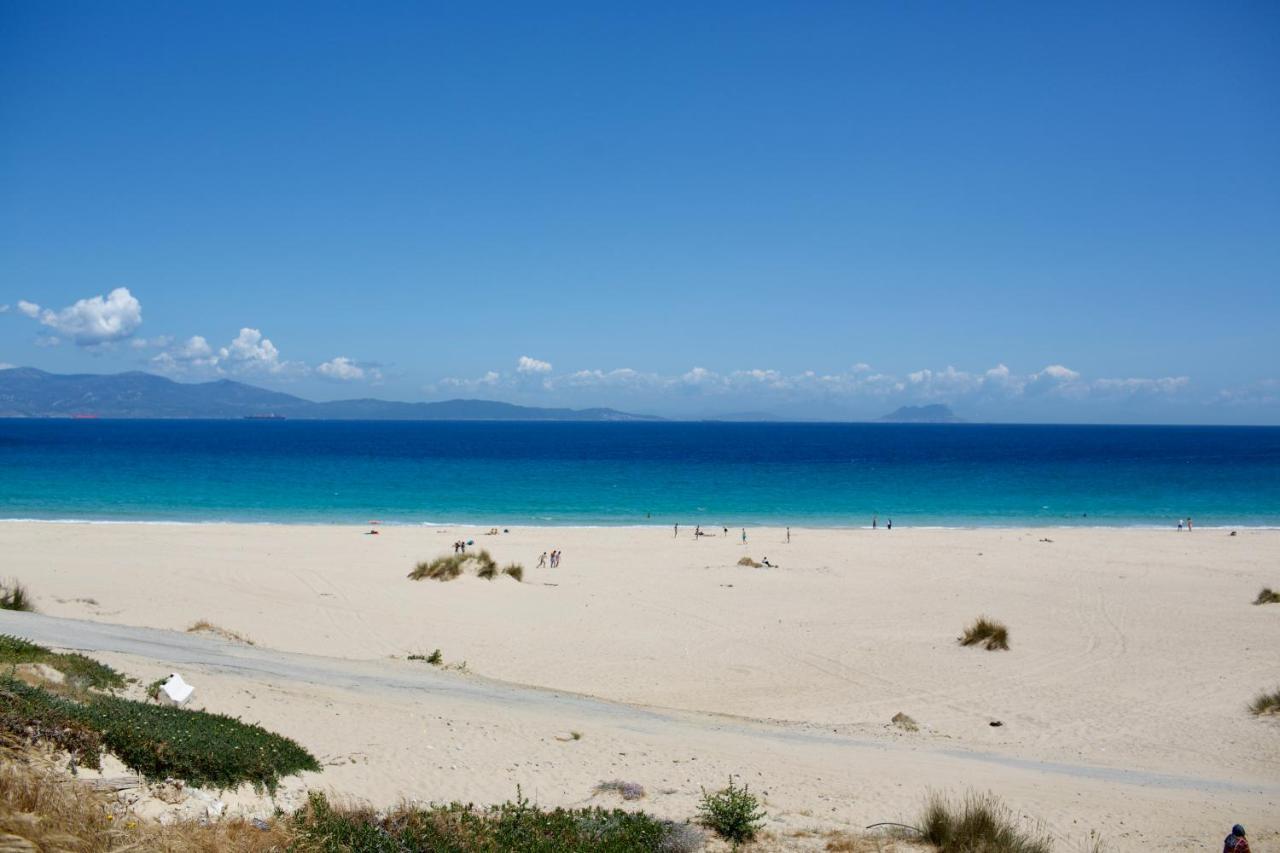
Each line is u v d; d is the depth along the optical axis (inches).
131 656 610.5
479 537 1934.1
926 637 1028.5
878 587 1366.9
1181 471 4520.2
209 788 354.3
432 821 349.1
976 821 386.9
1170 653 955.3
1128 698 781.9
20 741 318.7
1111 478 4013.3
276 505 2586.1
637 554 1720.0
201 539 1753.2
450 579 1337.4
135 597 1115.3
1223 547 1870.1
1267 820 450.0
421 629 1015.0
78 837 259.6
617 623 1083.9
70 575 1263.5
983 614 1163.9
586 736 558.9
